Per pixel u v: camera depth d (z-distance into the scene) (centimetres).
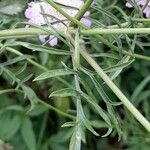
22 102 32
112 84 15
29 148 31
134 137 30
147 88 34
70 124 14
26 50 23
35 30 15
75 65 15
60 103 24
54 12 18
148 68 32
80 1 17
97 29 15
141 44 19
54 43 17
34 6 18
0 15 19
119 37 17
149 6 18
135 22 17
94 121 28
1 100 32
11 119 32
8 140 32
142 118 14
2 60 23
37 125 33
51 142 33
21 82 18
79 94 15
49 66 22
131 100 30
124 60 16
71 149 14
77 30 15
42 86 24
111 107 15
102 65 21
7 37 15
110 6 20
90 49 23
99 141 33
